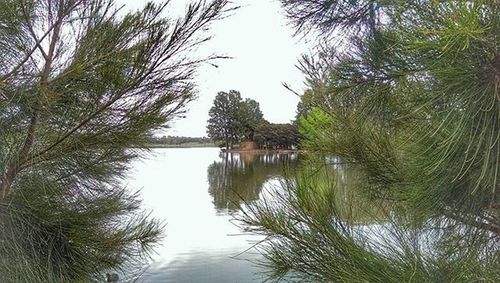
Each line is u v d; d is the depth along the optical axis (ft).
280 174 5.97
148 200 38.93
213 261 19.63
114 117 6.00
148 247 10.36
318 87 5.42
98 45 5.46
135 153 7.30
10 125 5.52
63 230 6.54
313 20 5.10
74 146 5.97
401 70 3.76
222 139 134.62
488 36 2.69
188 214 33.09
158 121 6.23
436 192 3.80
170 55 5.79
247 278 16.66
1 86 4.99
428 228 4.45
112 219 7.83
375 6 4.16
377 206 5.30
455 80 2.96
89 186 6.88
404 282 4.17
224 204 37.09
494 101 2.90
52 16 5.54
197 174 69.10
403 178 4.87
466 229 3.99
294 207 4.99
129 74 5.65
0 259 5.58
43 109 5.47
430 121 3.74
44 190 5.98
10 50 5.27
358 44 4.58
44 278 5.99
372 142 5.36
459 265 4.04
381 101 4.70
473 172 3.36
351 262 4.54
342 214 5.16
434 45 2.84
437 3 2.90
